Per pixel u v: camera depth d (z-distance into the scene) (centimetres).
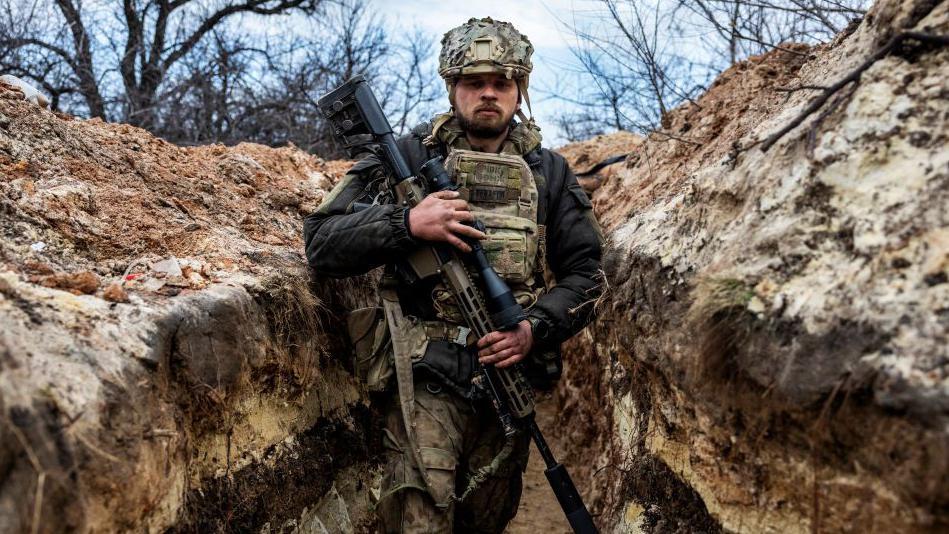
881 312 141
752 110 293
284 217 339
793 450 159
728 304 171
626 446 272
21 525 130
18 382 142
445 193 247
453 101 270
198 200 299
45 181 247
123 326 184
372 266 257
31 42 820
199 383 202
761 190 189
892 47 173
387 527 254
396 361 248
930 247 143
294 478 254
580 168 596
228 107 898
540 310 257
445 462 242
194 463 206
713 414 181
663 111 436
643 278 227
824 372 144
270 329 243
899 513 132
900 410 129
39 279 192
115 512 157
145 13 976
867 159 165
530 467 418
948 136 157
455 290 247
